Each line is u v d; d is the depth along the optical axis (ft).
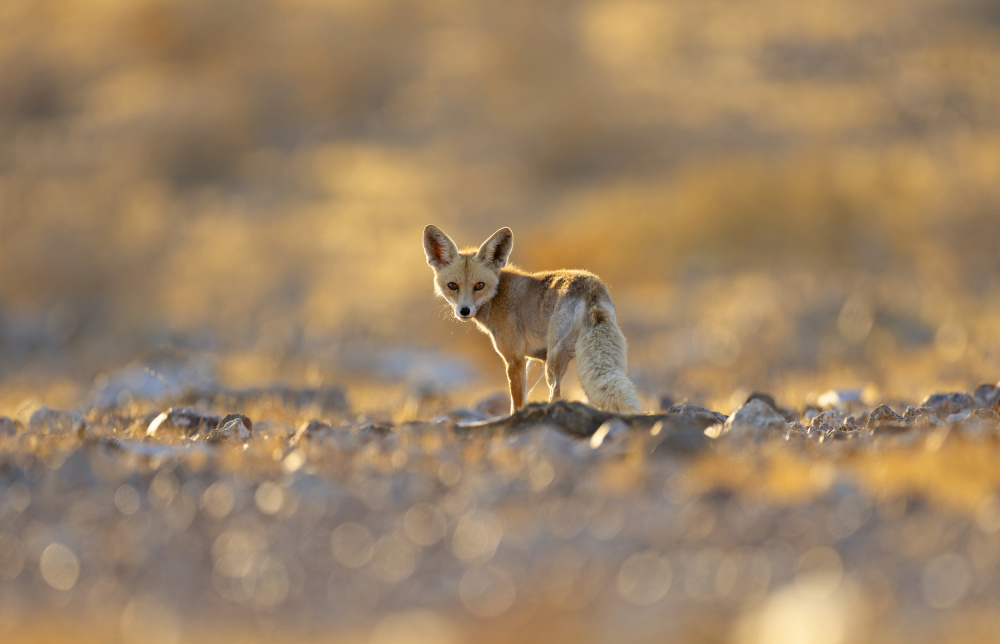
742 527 63.05
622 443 81.82
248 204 532.32
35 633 55.83
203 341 307.37
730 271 364.99
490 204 524.52
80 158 605.31
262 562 62.90
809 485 69.00
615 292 353.92
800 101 602.44
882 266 348.79
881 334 260.01
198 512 71.82
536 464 75.66
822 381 196.85
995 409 118.93
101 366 289.74
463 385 224.53
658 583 56.95
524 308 117.50
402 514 69.92
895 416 108.27
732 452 79.00
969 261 339.16
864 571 56.29
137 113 654.53
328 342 295.69
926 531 59.98
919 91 584.40
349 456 85.35
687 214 404.16
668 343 288.71
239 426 105.60
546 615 54.49
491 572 60.03
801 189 404.16
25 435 95.96
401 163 601.21
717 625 51.93
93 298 390.21
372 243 439.63
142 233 449.89
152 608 58.29
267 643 53.47
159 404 167.22
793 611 50.29
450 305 122.83
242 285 386.11
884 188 407.03
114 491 76.59
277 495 72.64
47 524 71.36
